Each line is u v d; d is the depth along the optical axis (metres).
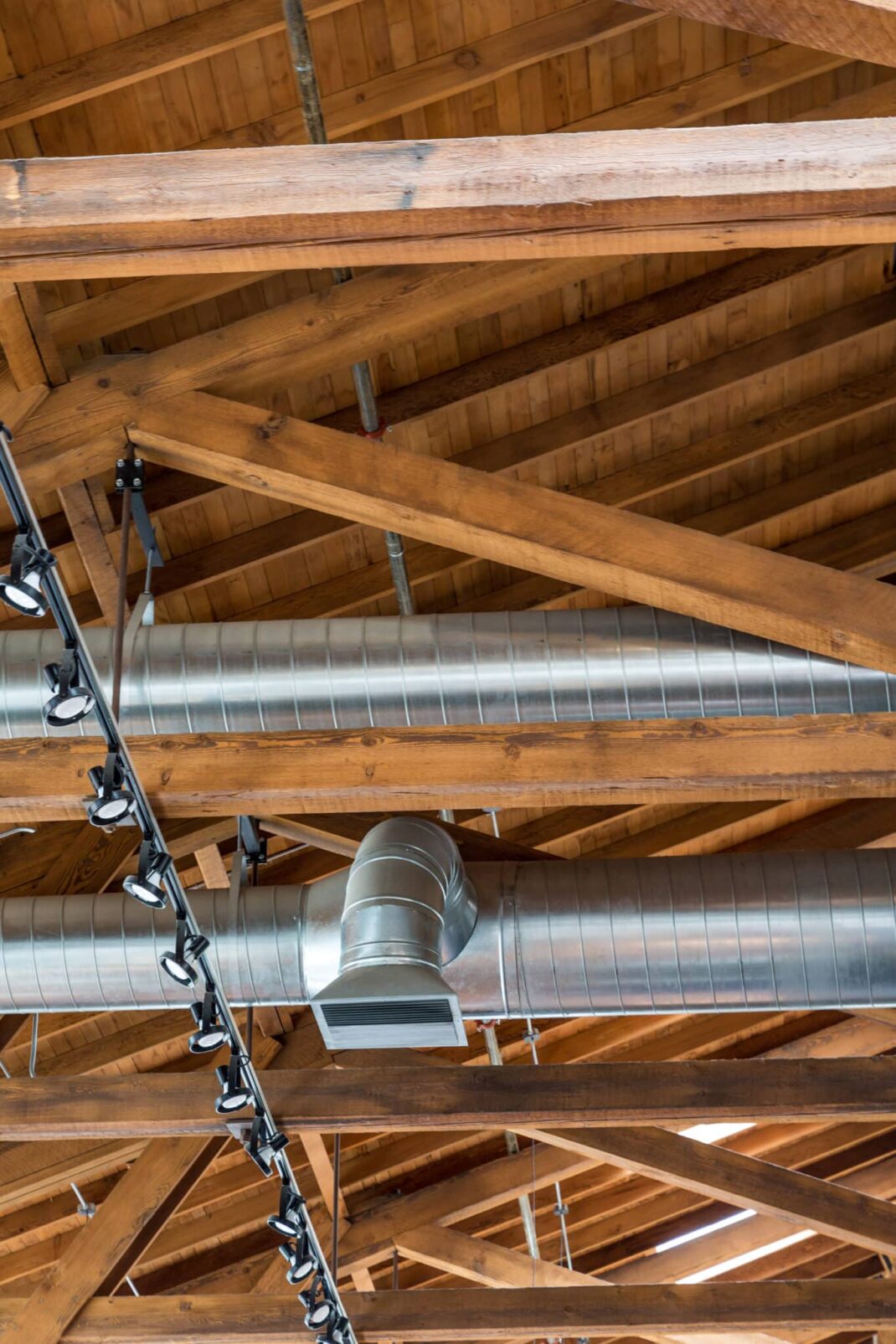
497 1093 7.36
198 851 8.06
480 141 3.53
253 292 6.61
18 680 6.18
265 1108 7.16
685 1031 10.59
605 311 7.23
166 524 7.23
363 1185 10.87
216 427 5.53
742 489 7.90
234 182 3.50
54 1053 9.46
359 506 5.40
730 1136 11.65
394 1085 7.45
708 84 6.45
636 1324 8.73
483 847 6.80
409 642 6.21
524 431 7.43
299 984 6.58
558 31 6.16
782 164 3.46
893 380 7.59
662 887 6.29
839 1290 8.76
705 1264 11.88
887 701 6.01
